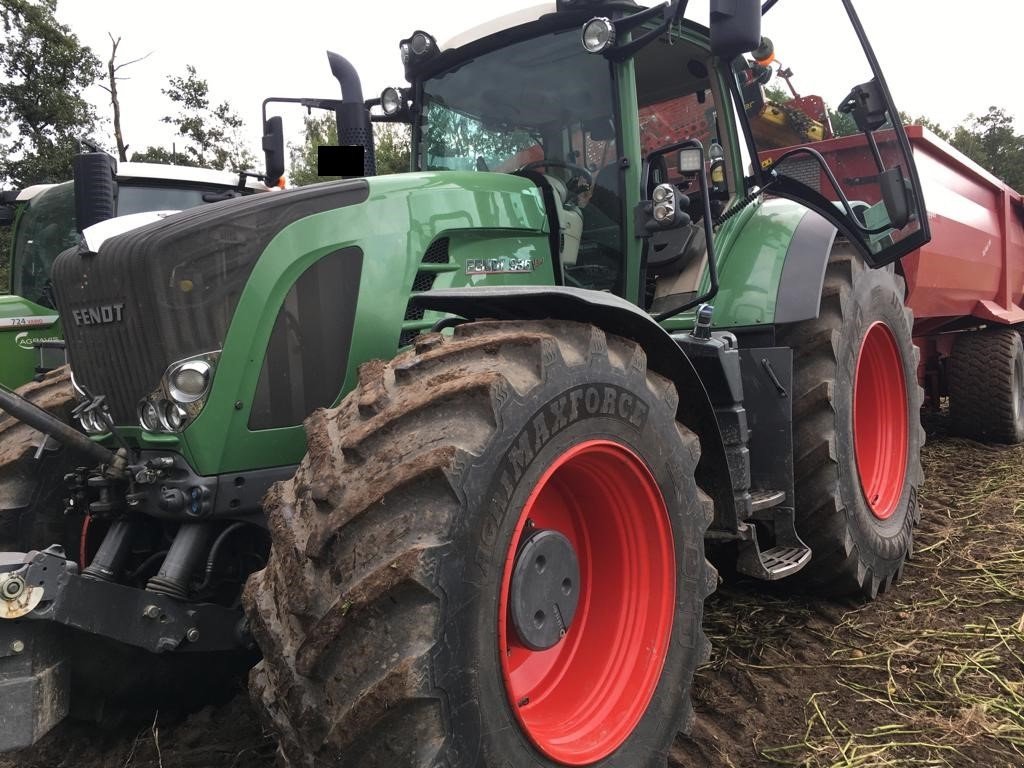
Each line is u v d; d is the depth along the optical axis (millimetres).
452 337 1921
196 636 2043
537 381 1755
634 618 2080
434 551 1496
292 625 1595
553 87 3074
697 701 2480
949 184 5234
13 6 20734
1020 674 2561
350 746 1473
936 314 5246
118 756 2197
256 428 2129
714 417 2346
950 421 6066
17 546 2574
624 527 2104
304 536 1628
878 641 2848
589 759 1825
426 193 2459
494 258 2629
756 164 3580
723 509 2428
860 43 3100
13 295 5773
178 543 2086
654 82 3572
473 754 1539
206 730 2299
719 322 3076
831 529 3031
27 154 21359
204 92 25609
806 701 2459
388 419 1654
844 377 3148
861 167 3379
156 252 2018
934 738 2238
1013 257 6512
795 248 3158
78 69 22000
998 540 3756
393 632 1486
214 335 2072
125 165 5781
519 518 1685
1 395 1905
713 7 2363
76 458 2672
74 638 1871
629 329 2117
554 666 2086
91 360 2270
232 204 2162
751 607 3170
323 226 2227
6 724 1633
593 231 2998
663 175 3170
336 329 2250
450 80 3361
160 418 2059
